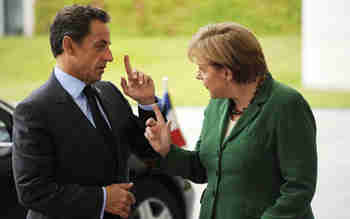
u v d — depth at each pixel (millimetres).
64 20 8852
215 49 8148
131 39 64750
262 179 8367
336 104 46656
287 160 8172
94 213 8703
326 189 22859
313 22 53250
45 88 8984
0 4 68188
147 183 14883
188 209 16172
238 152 8406
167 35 64812
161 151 9445
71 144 8805
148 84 9562
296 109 8195
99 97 9578
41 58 63562
